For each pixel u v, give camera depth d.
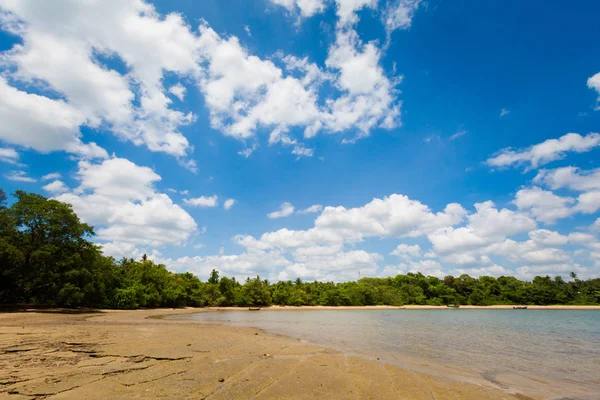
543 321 55.97
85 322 27.92
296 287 132.12
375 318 59.44
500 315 78.50
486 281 149.50
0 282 39.78
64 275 41.97
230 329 28.72
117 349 13.98
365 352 18.08
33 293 41.69
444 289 142.62
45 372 9.36
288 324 39.91
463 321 53.28
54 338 16.17
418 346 21.86
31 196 43.09
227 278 104.06
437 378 12.08
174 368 10.88
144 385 8.69
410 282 149.25
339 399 8.59
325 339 24.08
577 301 137.62
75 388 8.00
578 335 32.31
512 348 22.19
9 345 13.60
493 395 10.16
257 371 11.21
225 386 9.09
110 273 58.41
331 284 138.62
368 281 150.62
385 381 10.91
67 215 43.78
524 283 148.50
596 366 15.99
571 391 11.15
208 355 13.80
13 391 7.50
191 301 91.06
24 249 39.25
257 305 108.50
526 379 12.86
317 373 11.48
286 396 8.57
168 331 23.08
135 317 40.88
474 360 17.03
